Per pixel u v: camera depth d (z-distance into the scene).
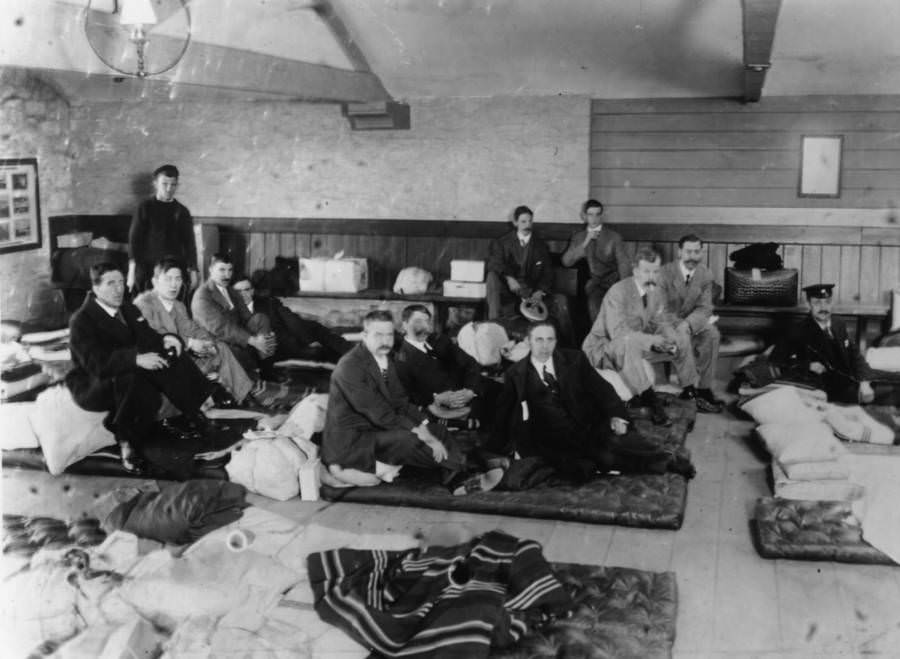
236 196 9.41
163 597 4.04
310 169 9.25
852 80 7.99
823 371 6.79
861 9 6.80
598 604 3.93
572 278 8.48
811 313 6.86
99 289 5.73
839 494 5.00
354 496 5.18
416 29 7.42
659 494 5.09
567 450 5.43
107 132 9.27
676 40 7.41
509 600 3.83
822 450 5.40
